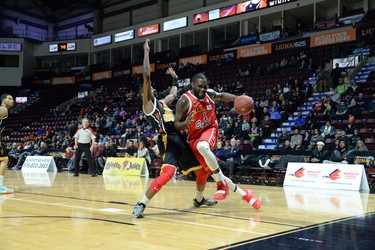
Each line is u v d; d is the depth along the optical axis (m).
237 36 23.86
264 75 18.30
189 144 4.32
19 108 29.00
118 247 2.73
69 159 14.94
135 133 16.12
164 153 4.21
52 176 10.90
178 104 4.11
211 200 4.88
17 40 30.41
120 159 12.23
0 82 30.12
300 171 8.70
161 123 4.21
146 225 3.57
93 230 3.30
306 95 15.01
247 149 11.99
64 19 34.16
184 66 21.80
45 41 31.14
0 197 5.67
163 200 5.51
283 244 2.82
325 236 3.11
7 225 3.48
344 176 7.96
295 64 17.55
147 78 4.14
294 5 20.86
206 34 25.09
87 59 31.31
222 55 21.58
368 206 5.09
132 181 9.20
